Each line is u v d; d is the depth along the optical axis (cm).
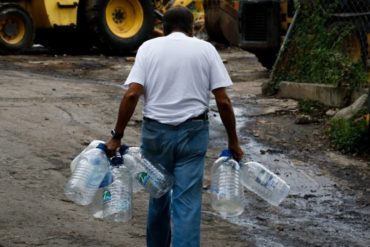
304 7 1741
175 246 675
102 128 1383
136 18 2634
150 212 716
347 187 1084
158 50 685
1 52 2478
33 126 1352
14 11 2456
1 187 1002
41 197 976
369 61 1773
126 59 2509
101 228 877
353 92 1524
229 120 686
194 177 685
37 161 1132
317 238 881
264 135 1367
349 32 1752
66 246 809
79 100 1638
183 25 700
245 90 1866
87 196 673
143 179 689
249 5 2052
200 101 686
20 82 1877
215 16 2441
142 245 824
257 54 2162
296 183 1097
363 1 1766
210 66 686
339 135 1286
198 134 685
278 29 2022
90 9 2547
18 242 812
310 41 1722
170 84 681
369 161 1210
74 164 698
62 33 2684
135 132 1355
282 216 959
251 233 889
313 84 1625
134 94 678
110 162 686
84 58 2531
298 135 1369
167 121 680
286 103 1647
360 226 930
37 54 2641
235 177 689
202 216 941
